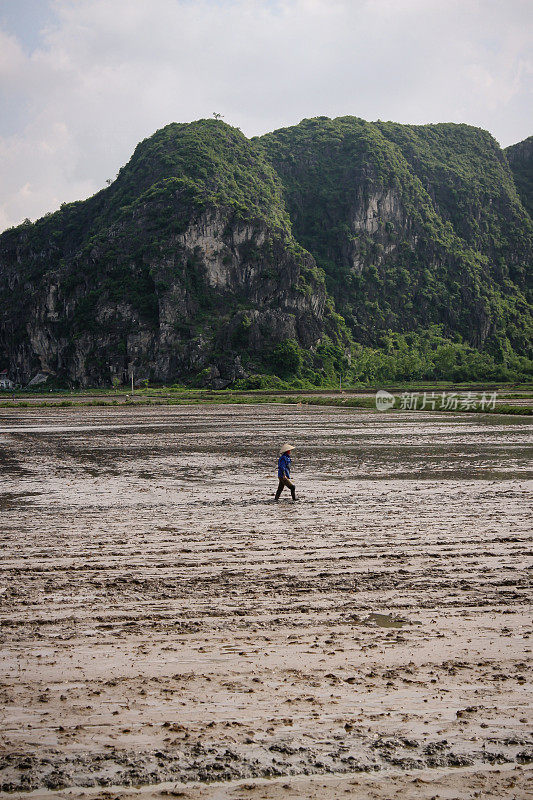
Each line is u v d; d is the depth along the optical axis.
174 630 10.48
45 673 8.91
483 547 15.52
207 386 169.38
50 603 11.84
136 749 7.07
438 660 9.20
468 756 6.94
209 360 176.38
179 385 173.12
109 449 39.94
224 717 7.70
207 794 6.37
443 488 24.06
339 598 11.97
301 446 40.03
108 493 23.98
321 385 175.38
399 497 22.42
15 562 14.64
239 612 11.27
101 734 7.35
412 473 28.12
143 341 186.00
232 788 6.46
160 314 185.50
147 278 193.88
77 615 11.20
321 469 30.03
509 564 14.07
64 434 51.66
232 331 181.38
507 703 7.98
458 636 10.09
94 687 8.47
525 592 12.22
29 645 9.90
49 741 7.23
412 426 55.09
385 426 55.34
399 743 7.16
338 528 17.78
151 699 8.13
